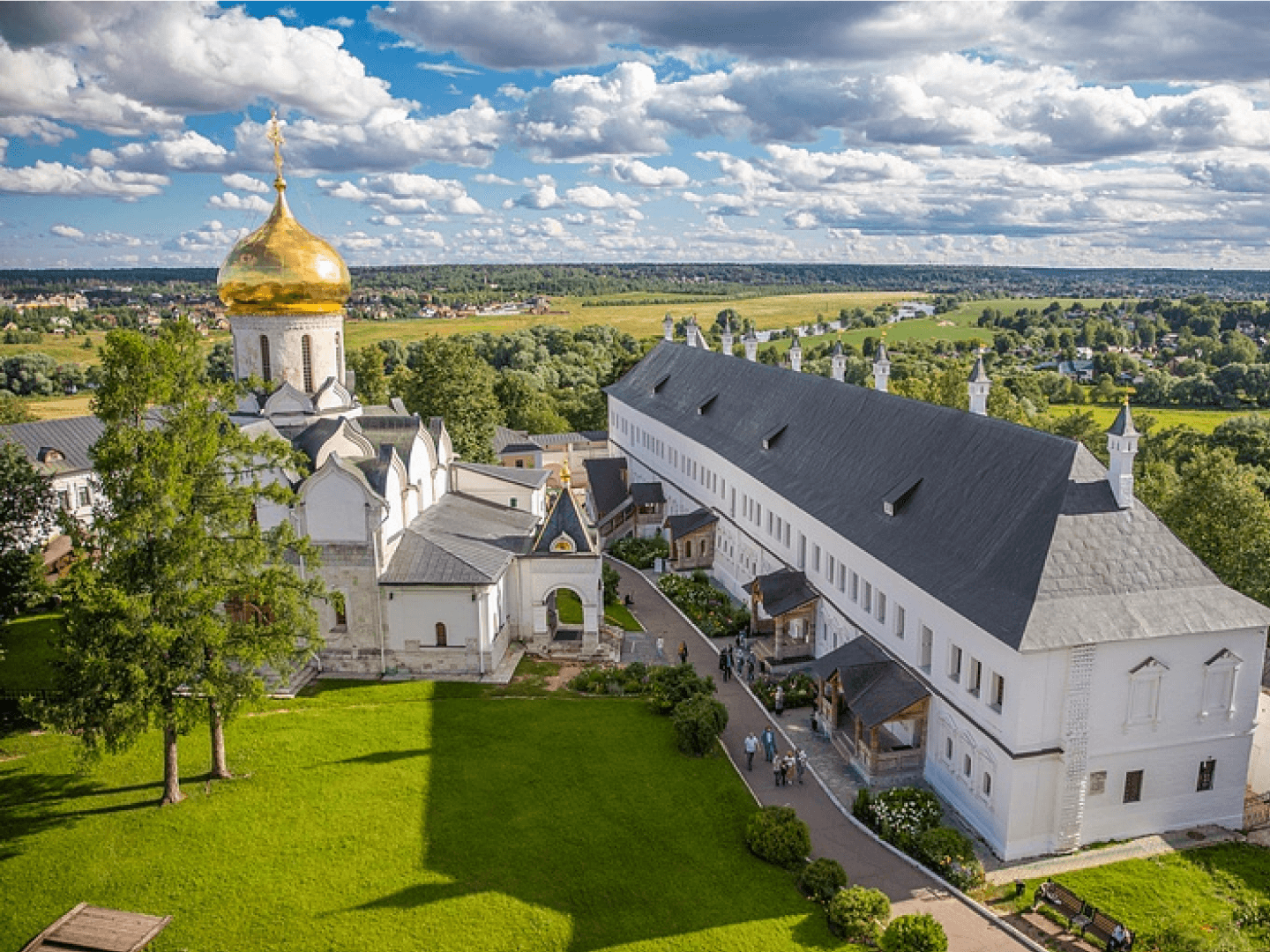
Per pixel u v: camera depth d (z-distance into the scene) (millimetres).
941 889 40375
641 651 66875
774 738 54406
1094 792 43406
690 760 50375
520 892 38656
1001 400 121688
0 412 108938
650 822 44188
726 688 61031
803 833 41781
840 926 36531
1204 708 43844
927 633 50250
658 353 120375
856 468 63625
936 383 123562
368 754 49750
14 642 64625
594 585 64375
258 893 38281
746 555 78375
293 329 64625
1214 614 42969
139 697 40094
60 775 47250
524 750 50656
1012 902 39562
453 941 35750
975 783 45250
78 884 38656
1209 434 126062
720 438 85688
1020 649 40250
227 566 43375
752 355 96438
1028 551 44531
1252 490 65875
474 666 60406
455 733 52344
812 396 76375
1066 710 41938
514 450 124875
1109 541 43969
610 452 124562
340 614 60375
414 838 42188
